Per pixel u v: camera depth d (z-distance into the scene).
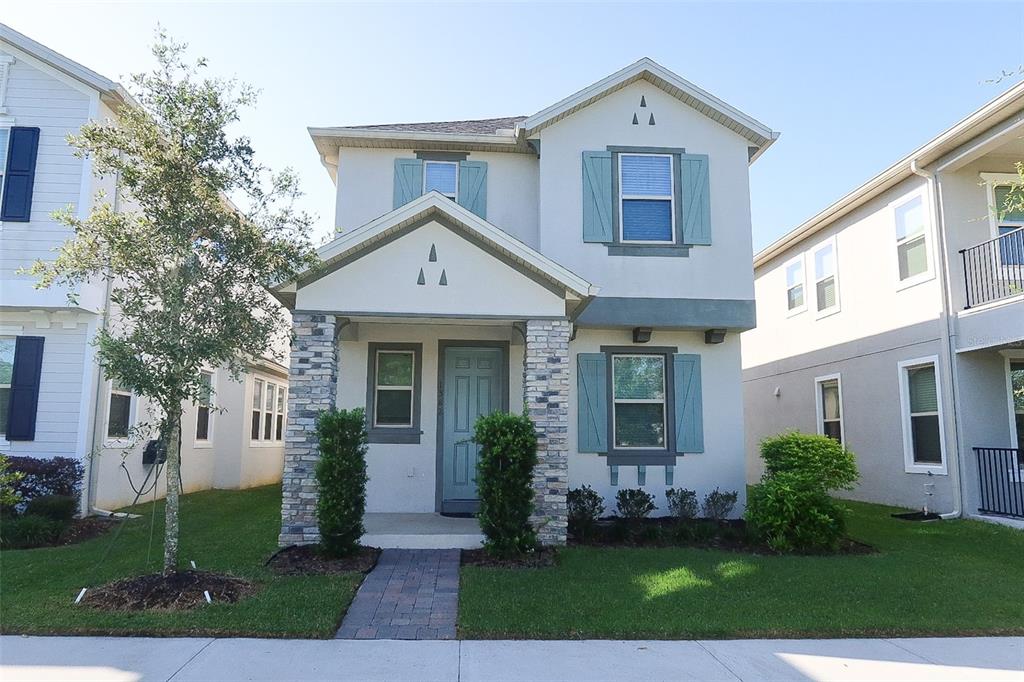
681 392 11.44
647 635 6.16
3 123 11.37
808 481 9.62
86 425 11.22
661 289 11.27
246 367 7.50
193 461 15.80
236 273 7.21
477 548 8.89
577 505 9.98
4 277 11.02
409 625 6.34
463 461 11.09
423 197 9.05
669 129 11.76
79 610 6.36
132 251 6.71
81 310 11.15
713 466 11.33
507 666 5.43
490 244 9.25
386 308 9.05
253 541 9.27
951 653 5.86
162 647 5.69
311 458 8.72
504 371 11.27
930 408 12.56
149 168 6.88
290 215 7.54
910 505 12.84
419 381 11.20
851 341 14.83
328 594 6.91
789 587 7.46
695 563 8.33
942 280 12.02
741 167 11.74
